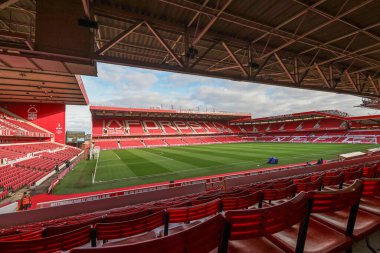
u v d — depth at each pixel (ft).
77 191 35.60
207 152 90.58
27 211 15.78
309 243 5.46
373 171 16.80
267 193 11.64
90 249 2.70
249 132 197.98
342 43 24.71
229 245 5.57
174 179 42.83
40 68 17.83
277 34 21.45
